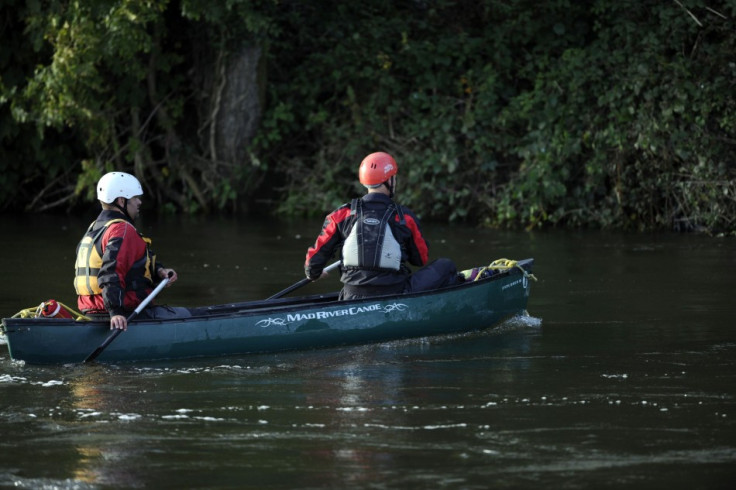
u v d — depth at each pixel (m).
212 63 29.91
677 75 24.89
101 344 11.30
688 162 25.05
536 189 25.84
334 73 29.47
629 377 10.52
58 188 31.53
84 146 30.89
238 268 18.95
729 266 18.88
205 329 11.70
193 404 9.57
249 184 30.31
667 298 15.46
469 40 28.78
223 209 30.86
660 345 12.12
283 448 8.23
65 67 26.67
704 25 25.72
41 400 9.73
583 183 26.77
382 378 10.59
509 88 28.45
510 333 12.99
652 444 8.27
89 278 11.58
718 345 12.09
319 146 30.69
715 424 8.80
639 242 22.97
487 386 10.19
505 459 7.93
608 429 8.67
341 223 12.73
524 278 13.74
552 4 27.80
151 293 11.56
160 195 31.03
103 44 26.70
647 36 25.73
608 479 7.49
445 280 13.09
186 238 23.94
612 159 25.88
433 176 27.55
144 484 7.45
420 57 28.66
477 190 27.81
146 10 26.34
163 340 11.54
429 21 30.19
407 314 12.54
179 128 31.30
